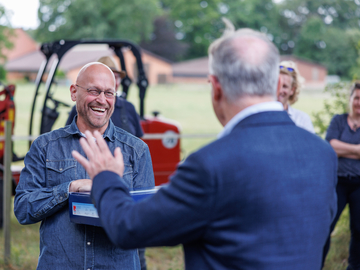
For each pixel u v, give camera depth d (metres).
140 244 1.29
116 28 71.12
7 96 5.66
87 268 1.96
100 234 1.98
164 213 1.25
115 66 3.44
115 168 1.46
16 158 5.71
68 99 32.31
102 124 2.10
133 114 3.53
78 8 69.12
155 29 79.56
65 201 1.93
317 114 4.93
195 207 1.23
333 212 1.42
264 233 1.23
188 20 82.81
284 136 1.32
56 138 2.08
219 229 1.25
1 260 4.21
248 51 1.32
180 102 35.84
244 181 1.22
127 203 1.36
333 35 80.31
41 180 2.04
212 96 1.42
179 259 4.40
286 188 1.25
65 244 1.97
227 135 1.30
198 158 1.24
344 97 4.80
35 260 4.27
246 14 83.69
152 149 6.04
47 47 5.46
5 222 4.23
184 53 81.94
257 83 1.31
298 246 1.25
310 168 1.30
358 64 6.52
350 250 3.50
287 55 84.12
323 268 3.93
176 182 1.26
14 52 79.50
